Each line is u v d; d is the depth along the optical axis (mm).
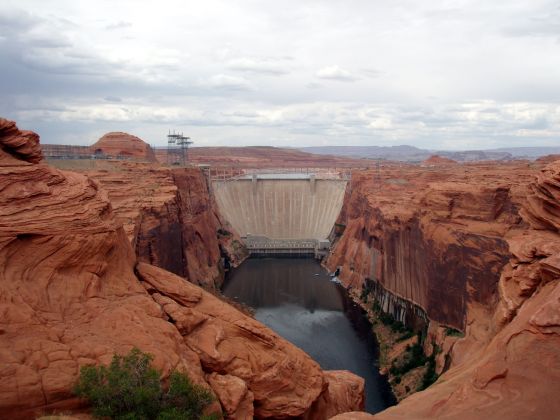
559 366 20656
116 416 19594
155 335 24344
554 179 33156
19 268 22172
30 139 27484
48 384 18672
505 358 22422
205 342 27234
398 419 22125
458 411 21125
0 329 19266
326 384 32000
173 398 21328
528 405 20047
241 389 25297
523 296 31391
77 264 24562
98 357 20984
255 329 29906
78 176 29547
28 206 23906
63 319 22031
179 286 30703
